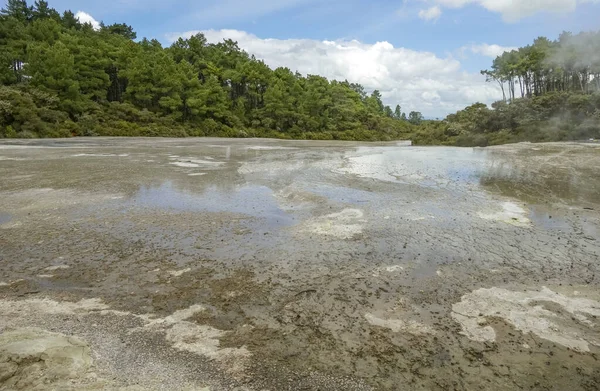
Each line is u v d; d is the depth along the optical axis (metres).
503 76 41.38
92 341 2.68
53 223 5.65
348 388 2.26
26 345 2.57
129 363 2.44
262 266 4.13
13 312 3.10
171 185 8.73
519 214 6.30
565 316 3.11
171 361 2.47
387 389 2.25
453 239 5.02
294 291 3.55
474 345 2.71
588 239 5.04
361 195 7.76
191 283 3.70
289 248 4.68
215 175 10.28
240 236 5.13
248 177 9.99
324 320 3.04
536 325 2.97
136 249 4.62
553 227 5.57
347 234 5.21
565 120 27.73
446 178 9.98
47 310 3.14
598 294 3.49
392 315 3.13
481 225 5.67
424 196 7.71
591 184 8.99
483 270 4.04
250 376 2.34
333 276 3.88
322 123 53.03
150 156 14.83
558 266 4.14
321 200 7.22
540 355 2.60
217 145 22.67
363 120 61.62
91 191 7.92
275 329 2.90
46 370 2.32
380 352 2.62
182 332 2.84
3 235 5.08
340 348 2.66
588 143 21.67
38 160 12.77
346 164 13.00
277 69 52.59
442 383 2.32
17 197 7.27
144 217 6.03
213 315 3.10
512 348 2.67
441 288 3.62
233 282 3.73
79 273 3.91
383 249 4.65
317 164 12.95
